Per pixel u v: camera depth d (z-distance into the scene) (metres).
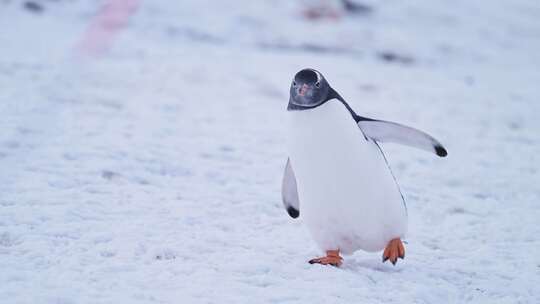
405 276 12.16
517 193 19.34
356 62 40.47
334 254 12.37
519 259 13.78
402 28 52.66
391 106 30.38
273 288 10.91
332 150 11.39
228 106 27.81
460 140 25.53
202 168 19.31
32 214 13.98
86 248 12.33
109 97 26.30
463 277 12.46
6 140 19.31
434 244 14.57
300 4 54.88
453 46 48.75
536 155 23.86
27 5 44.91
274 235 14.27
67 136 20.62
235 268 11.77
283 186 12.74
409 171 20.94
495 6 63.94
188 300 10.21
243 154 21.39
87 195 15.56
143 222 14.11
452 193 18.94
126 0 49.88
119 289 10.47
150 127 23.12
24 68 28.80
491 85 36.94
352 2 55.81
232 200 16.59
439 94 33.56
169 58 35.34
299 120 11.52
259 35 46.31
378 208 11.78
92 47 35.69
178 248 12.62
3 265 11.21
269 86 31.91
